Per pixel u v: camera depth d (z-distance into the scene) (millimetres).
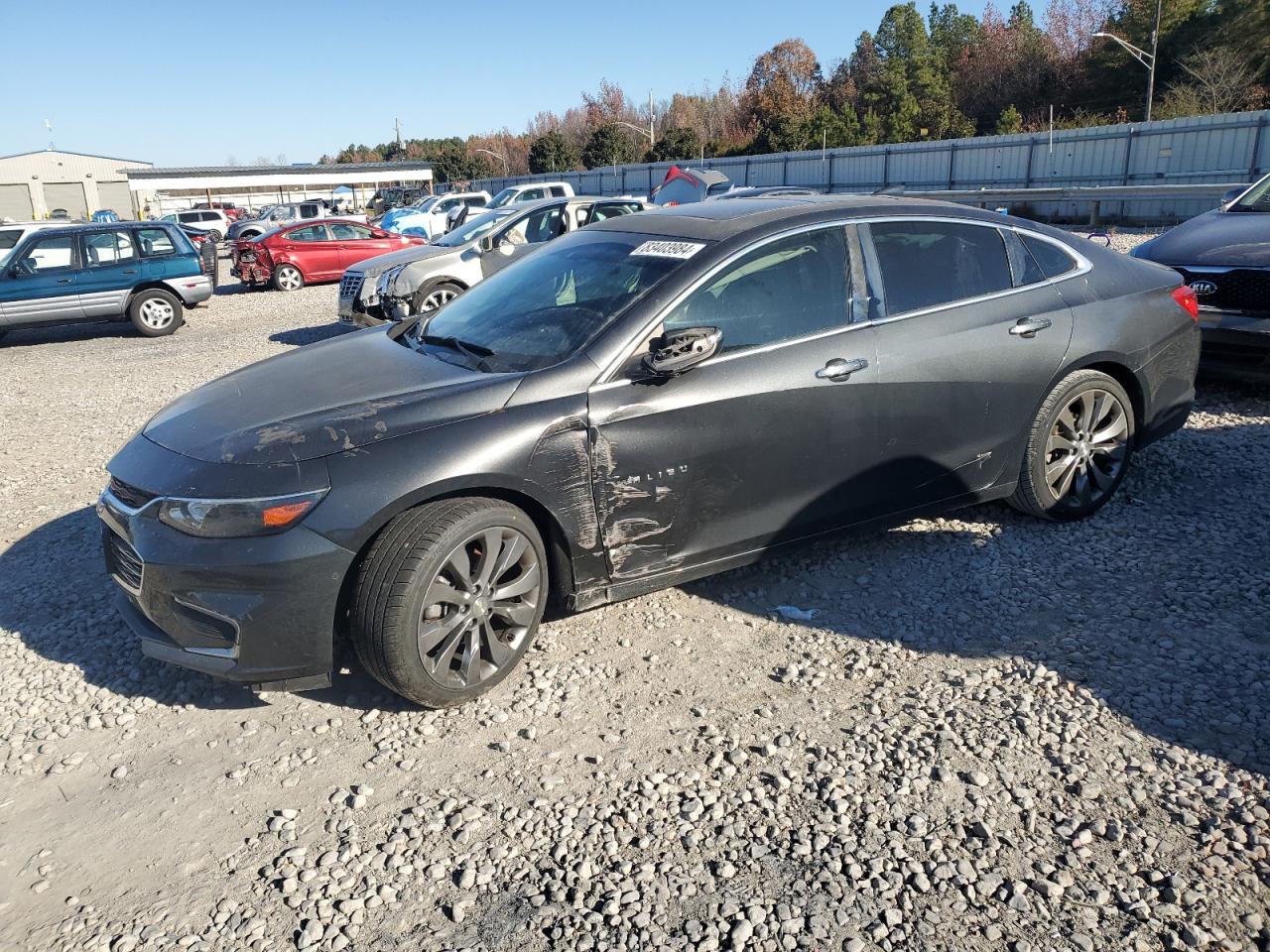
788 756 3035
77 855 2727
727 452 3678
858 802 2799
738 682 3477
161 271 13898
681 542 3699
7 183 76438
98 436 7508
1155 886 2463
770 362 3746
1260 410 6434
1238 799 2738
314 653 3148
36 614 4266
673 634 3842
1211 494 5000
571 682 3514
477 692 3385
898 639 3732
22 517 5578
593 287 3900
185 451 3334
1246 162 26875
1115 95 56625
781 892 2477
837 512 4031
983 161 33750
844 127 59719
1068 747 3016
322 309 16000
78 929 2439
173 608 3174
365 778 3014
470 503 3270
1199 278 6324
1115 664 3473
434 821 2795
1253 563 4188
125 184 79375
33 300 13227
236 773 3064
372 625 3139
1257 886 2445
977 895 2445
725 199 4648
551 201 12602
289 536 3045
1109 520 4738
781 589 4176
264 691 3215
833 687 3422
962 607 3955
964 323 4180
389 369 3771
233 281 23766
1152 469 5391
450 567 3227
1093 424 4633
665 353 3428
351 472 3115
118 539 3443
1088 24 62344
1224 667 3410
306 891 2549
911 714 3236
